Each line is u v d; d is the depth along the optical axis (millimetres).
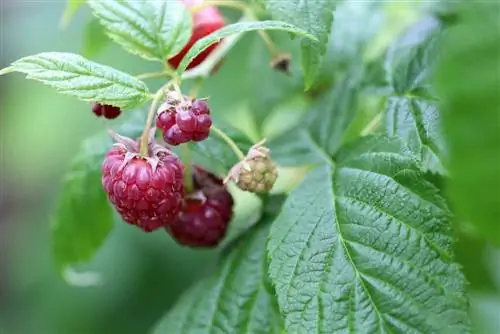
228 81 457
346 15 378
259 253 345
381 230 311
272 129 431
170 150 331
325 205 319
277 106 398
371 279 307
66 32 608
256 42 404
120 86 307
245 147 336
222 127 338
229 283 345
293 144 358
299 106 417
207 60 347
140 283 540
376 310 304
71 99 649
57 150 657
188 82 358
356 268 308
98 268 536
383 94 344
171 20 328
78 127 648
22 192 683
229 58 454
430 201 311
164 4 329
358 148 328
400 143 321
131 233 540
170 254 541
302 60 308
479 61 295
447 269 304
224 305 343
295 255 314
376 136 326
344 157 329
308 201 322
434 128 319
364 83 353
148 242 540
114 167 315
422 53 339
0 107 661
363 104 365
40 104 654
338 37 374
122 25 327
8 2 627
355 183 320
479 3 299
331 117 359
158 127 314
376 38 389
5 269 667
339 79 369
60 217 387
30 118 655
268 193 342
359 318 304
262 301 339
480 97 295
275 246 317
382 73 348
